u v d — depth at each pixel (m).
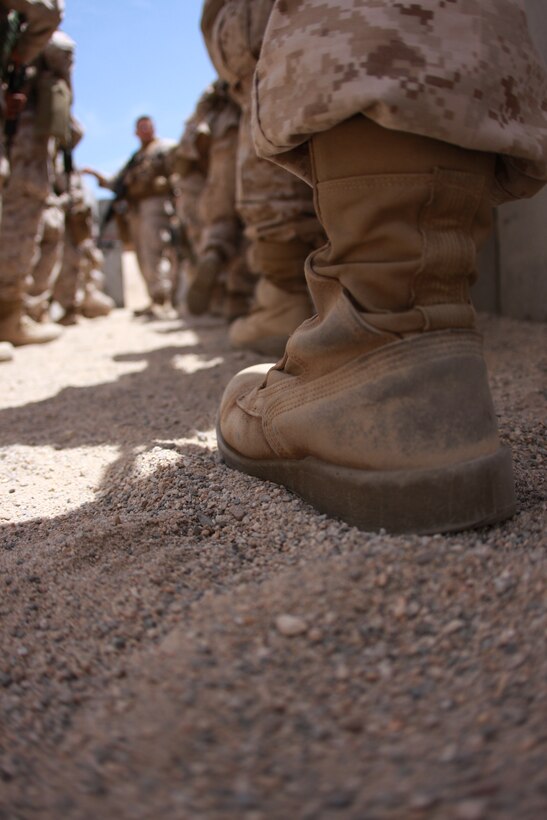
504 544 1.21
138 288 13.38
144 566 1.27
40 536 1.53
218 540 1.37
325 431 1.31
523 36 1.25
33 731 0.90
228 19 2.84
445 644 0.95
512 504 1.29
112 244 11.34
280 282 3.44
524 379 2.38
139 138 7.95
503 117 1.19
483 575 1.08
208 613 1.07
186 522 1.44
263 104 1.28
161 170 7.90
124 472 1.84
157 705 0.89
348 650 0.95
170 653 0.99
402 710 0.85
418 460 1.22
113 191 8.05
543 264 3.33
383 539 1.21
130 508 1.58
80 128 6.17
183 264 9.42
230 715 0.85
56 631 1.13
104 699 0.94
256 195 3.18
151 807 0.74
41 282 6.14
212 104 4.83
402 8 1.14
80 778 0.79
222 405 1.75
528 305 3.52
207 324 6.47
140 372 3.73
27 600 1.23
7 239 5.05
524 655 0.91
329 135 1.23
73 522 1.57
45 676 1.02
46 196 5.11
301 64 1.20
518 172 1.31
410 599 1.04
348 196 1.24
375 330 1.23
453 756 0.76
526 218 3.43
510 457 1.31
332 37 1.17
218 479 1.64
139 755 0.81
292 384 1.39
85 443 2.30
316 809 0.71
